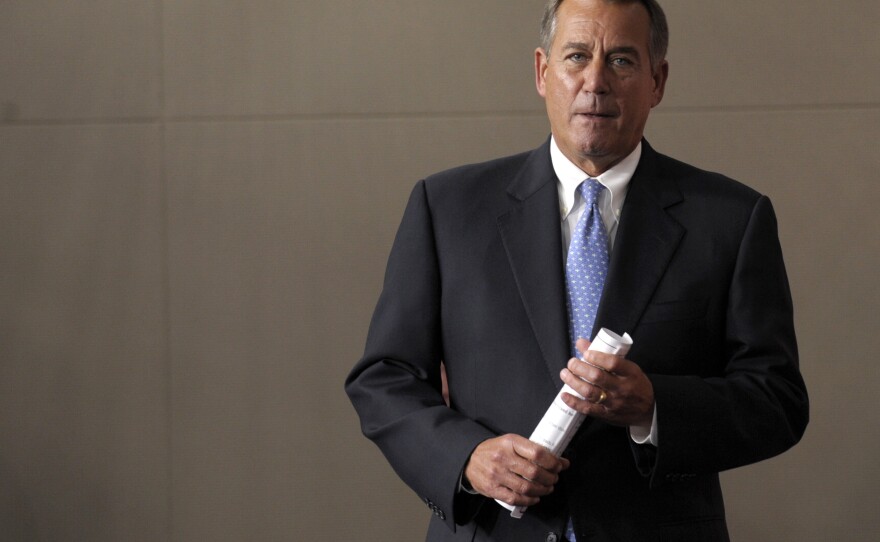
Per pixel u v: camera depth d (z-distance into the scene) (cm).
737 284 388
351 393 411
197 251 752
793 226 732
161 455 758
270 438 754
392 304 413
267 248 750
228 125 749
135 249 754
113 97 752
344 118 745
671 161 421
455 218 414
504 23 738
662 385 355
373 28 743
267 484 756
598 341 349
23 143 755
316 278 750
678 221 397
